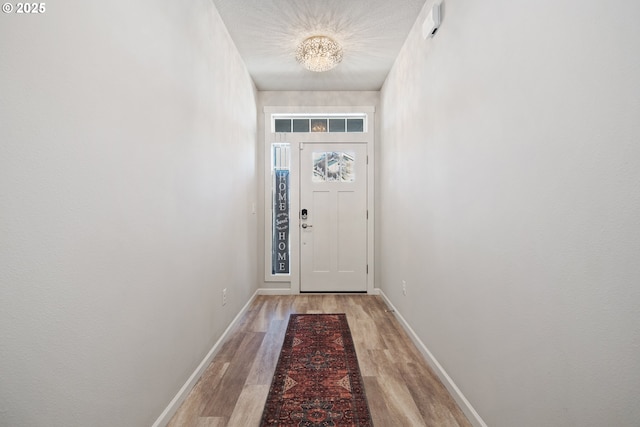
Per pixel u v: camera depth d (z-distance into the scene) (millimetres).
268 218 4086
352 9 2412
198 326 2018
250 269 3588
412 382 1988
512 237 1277
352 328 2908
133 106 1315
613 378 838
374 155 4094
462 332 1728
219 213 2441
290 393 1863
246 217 3381
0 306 805
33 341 883
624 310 808
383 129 3857
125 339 1264
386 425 1587
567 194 987
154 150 1482
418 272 2490
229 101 2723
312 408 1720
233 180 2850
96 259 1104
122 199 1245
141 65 1373
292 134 4102
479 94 1545
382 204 3936
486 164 1479
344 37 2818
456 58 1804
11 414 835
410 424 1594
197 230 2000
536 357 1136
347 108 4074
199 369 2023
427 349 2279
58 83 950
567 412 991
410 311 2709
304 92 4078
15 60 831
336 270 4117
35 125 883
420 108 2451
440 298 2041
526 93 1187
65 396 979
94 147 1093
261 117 4070
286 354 2377
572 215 968
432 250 2189
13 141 829
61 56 960
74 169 1009
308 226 4105
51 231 931
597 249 882
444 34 1979
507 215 1312
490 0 1438
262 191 4082
